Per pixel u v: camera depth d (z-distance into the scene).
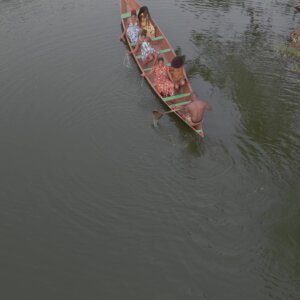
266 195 7.63
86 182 8.05
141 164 8.45
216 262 6.60
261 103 10.29
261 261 6.59
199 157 8.55
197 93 10.66
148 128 9.41
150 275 6.45
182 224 7.22
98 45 12.77
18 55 12.15
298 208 7.36
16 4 15.34
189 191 7.82
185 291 6.23
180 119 9.49
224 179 8.02
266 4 16.08
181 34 13.73
